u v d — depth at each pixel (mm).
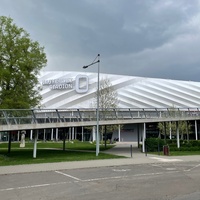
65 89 85062
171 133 61031
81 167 17375
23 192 9914
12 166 17906
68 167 17406
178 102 83438
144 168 17016
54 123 25828
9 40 28188
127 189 10266
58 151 32844
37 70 29875
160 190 10031
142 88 86062
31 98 30141
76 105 81438
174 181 12078
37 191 10062
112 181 12164
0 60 28203
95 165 18359
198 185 11070
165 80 89625
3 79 27078
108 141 64812
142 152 31453
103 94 48688
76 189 10383
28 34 29844
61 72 88312
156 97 84250
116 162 20219
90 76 84562
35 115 25031
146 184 11328
